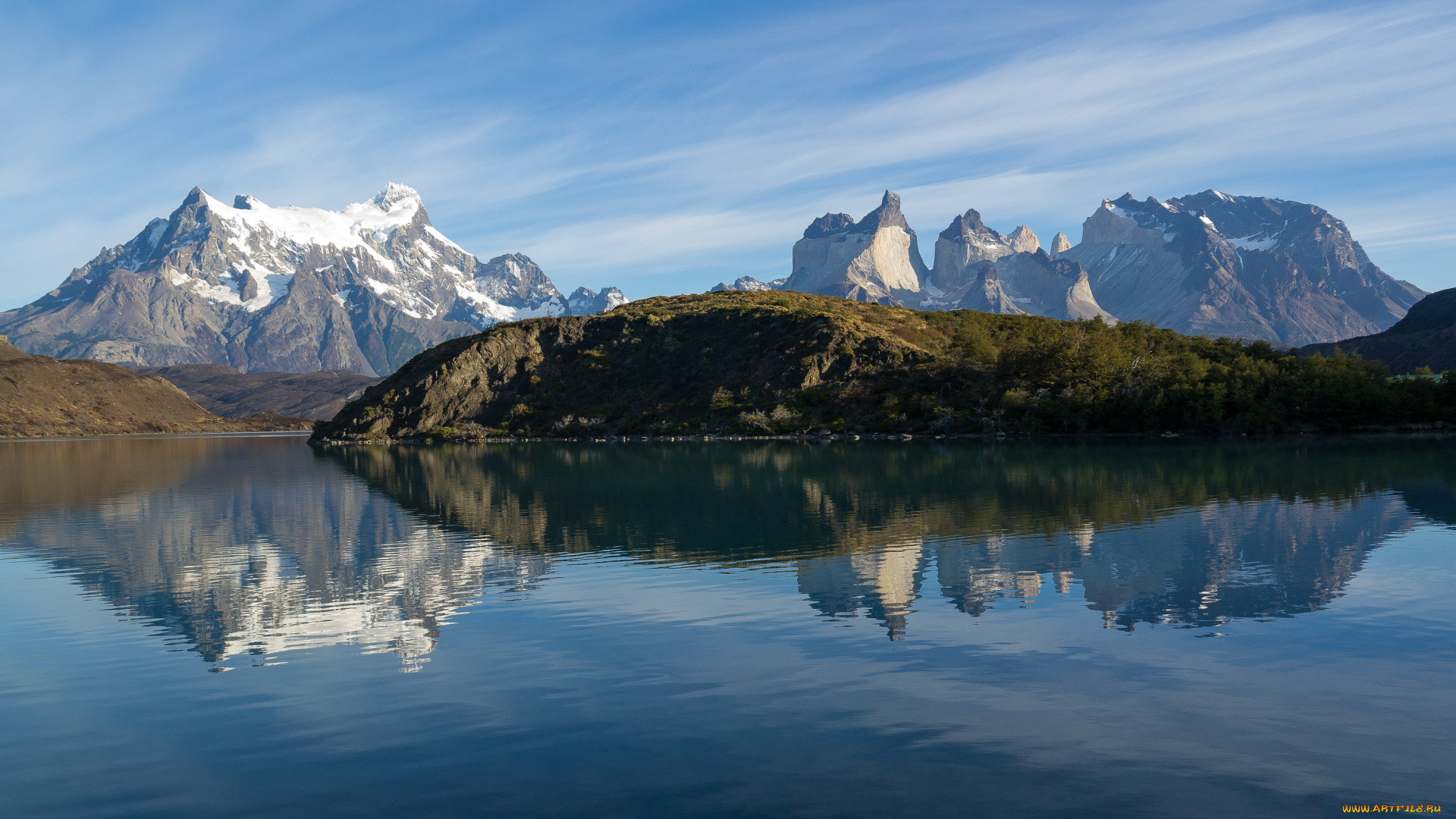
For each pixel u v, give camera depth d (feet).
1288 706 65.10
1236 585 104.47
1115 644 81.15
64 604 108.78
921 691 69.62
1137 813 49.93
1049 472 257.96
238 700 71.72
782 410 526.98
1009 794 52.39
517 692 72.08
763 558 128.26
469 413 642.63
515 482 270.67
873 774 55.36
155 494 253.44
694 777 55.62
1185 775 54.39
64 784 57.06
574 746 60.70
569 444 522.06
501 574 121.39
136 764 59.82
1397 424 454.40
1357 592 100.17
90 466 400.88
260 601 108.47
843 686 71.31
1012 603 97.35
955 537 143.23
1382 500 179.73
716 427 539.70
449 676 76.43
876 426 501.56
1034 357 513.04
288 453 524.93
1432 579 105.60
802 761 57.31
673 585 111.34
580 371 645.92
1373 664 74.18
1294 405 460.55
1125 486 214.69
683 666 77.61
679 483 251.19
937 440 453.99
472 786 55.26
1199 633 84.17
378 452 504.43
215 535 168.45
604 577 117.50
